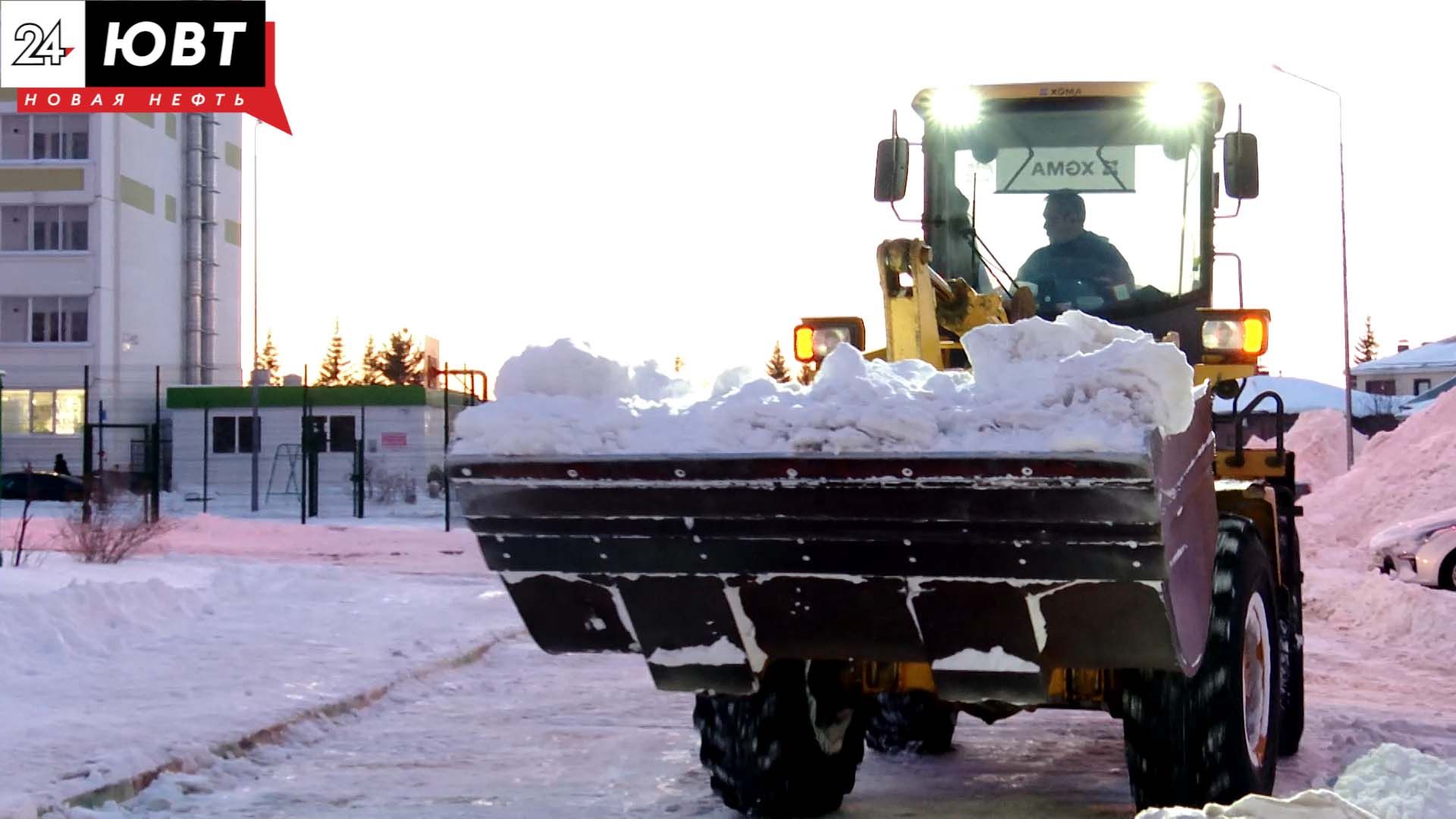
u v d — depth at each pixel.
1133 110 7.64
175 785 6.66
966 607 4.86
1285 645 7.09
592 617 5.29
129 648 10.97
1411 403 56.50
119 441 57.69
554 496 4.96
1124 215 7.61
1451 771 5.32
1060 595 4.73
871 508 4.67
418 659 10.80
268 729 7.81
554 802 6.47
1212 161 7.56
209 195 64.69
